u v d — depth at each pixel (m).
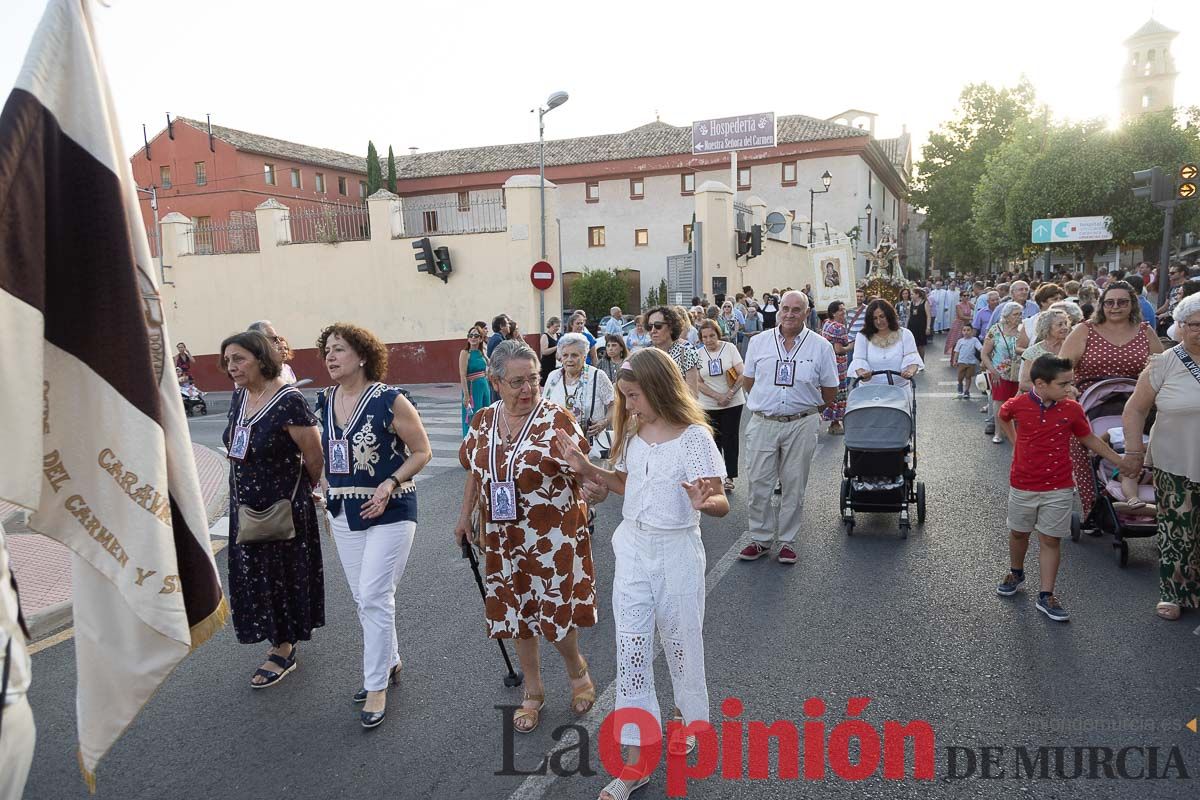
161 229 23.42
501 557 3.85
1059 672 4.30
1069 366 4.78
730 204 24.94
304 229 22.64
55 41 2.22
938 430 11.43
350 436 4.10
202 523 2.54
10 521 8.03
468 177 41.12
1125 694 4.05
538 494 3.77
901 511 6.75
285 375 6.41
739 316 20.28
